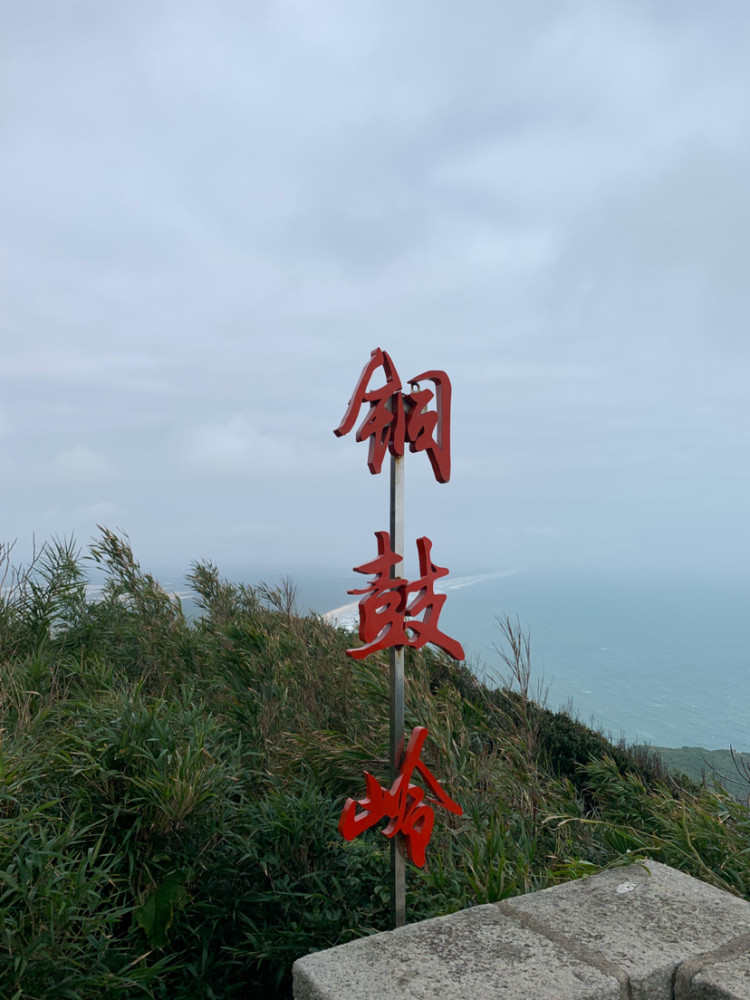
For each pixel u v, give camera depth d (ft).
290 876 9.05
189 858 8.73
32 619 15.35
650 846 9.53
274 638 15.84
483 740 13.58
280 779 11.10
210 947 8.54
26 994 6.46
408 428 7.53
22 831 7.63
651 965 5.88
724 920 6.66
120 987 6.97
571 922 6.64
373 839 10.20
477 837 9.59
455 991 5.50
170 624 17.19
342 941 8.25
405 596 7.45
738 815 9.96
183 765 8.88
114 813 8.70
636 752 16.51
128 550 18.56
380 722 12.77
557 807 11.87
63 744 9.45
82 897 7.12
